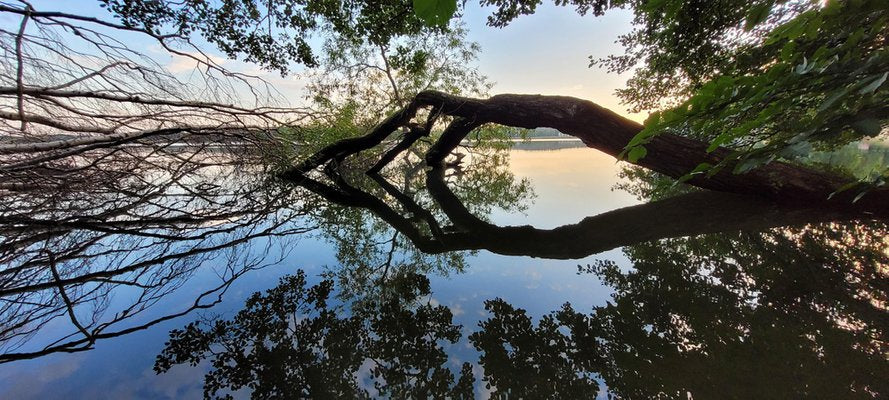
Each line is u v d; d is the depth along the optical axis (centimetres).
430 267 326
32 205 305
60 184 320
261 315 234
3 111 220
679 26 396
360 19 523
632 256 320
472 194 657
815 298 227
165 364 186
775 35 74
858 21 69
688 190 509
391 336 217
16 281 240
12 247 266
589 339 212
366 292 274
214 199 466
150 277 271
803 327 202
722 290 251
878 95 59
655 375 179
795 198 324
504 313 243
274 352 199
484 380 182
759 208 360
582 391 173
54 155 287
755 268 274
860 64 61
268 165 560
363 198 580
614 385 176
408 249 380
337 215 482
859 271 249
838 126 61
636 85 605
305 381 180
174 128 348
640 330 216
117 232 311
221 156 516
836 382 162
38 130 303
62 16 239
